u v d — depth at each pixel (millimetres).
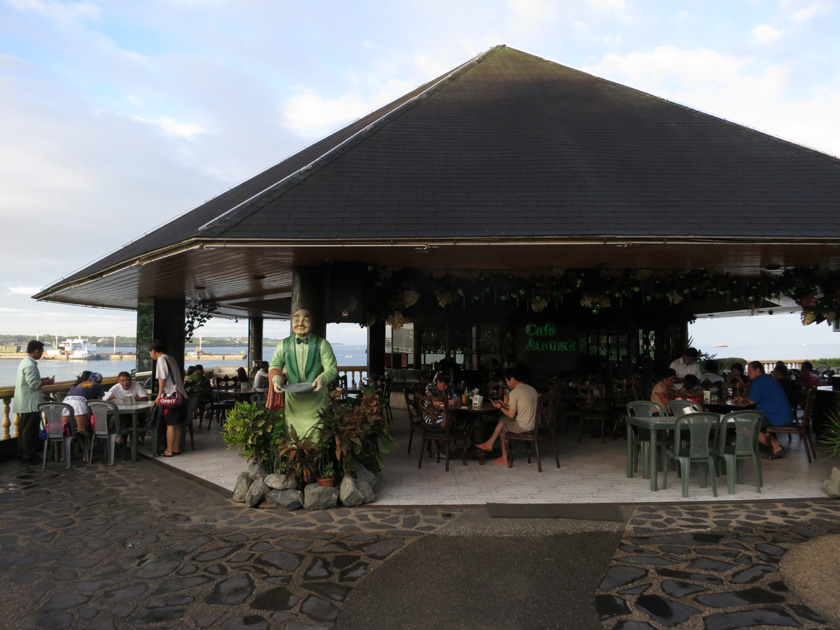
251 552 3984
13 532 4496
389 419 11188
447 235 5168
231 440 5418
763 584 3369
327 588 3410
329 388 5965
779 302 11453
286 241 5113
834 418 8039
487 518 4672
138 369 11203
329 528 4469
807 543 3998
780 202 6016
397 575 3580
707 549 3941
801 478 6020
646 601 3195
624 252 6117
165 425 8203
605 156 7121
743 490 5523
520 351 12992
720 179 6594
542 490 5598
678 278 8188
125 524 4664
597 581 3463
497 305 13055
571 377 12195
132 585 3475
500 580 3500
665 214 5672
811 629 2859
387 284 7227
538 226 5367
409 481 6008
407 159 6855
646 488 5668
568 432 9898
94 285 8625
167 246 5613
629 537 4211
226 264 6699
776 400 7004
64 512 5035
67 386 9789
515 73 10750
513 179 6426
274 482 5129
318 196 5918
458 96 9211
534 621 3010
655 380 11312
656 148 7465
